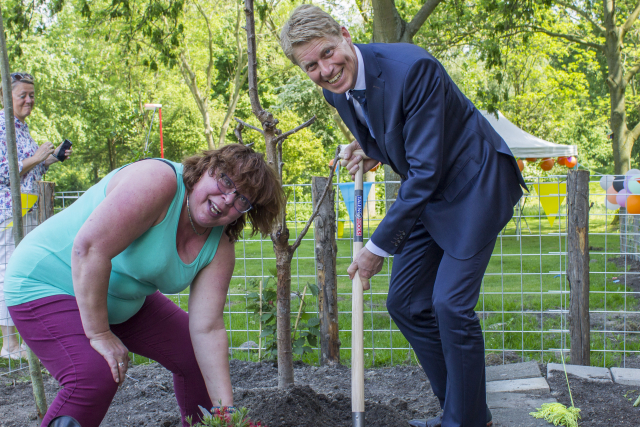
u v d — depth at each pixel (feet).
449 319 7.07
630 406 9.14
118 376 5.95
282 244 8.75
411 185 6.88
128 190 5.70
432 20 37.42
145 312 7.27
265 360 12.92
